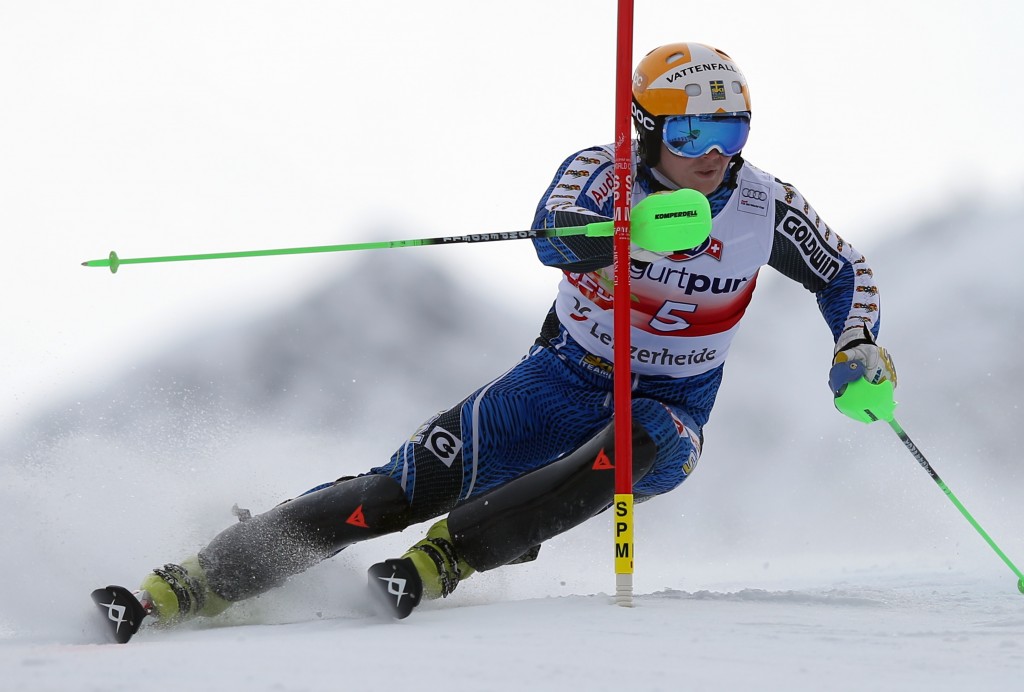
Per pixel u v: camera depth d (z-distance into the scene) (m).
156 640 10.60
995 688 7.86
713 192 14.16
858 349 13.98
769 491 32.97
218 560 11.97
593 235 12.44
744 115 13.51
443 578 12.49
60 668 8.20
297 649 9.16
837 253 14.74
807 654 9.28
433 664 8.45
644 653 9.13
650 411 13.59
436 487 13.23
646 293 14.33
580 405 14.73
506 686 7.65
